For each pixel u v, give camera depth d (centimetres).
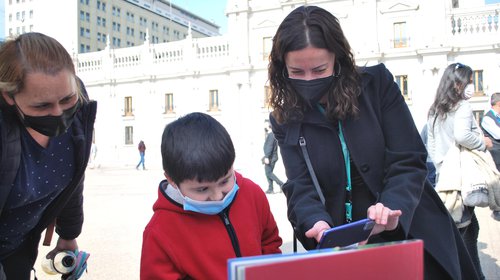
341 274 101
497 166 491
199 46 3294
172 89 3372
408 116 198
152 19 9069
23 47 152
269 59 205
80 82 191
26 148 176
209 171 162
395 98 199
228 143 169
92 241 546
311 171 199
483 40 2597
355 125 192
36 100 154
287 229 596
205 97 3253
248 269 92
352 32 2845
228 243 179
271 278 94
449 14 2664
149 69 3441
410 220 174
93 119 198
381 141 193
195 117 177
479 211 701
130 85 3519
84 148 196
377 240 193
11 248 199
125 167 3058
